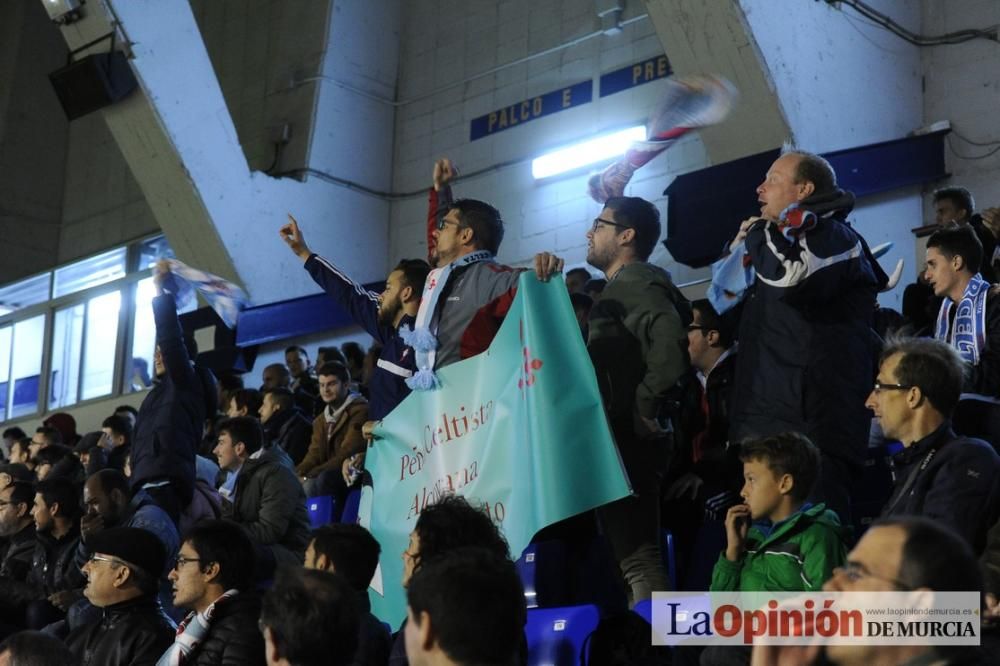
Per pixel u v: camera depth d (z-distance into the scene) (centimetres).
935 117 816
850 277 359
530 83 1040
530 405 364
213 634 369
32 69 1428
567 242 984
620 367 379
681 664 333
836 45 785
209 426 813
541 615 364
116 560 419
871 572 194
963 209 538
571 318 368
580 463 354
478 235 413
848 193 375
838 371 357
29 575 574
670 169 929
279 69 1127
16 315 1422
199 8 1236
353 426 650
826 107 769
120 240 1334
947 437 314
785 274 356
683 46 770
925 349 319
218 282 556
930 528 193
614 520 374
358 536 357
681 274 902
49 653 341
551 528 402
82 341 1344
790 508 314
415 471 397
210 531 385
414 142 1121
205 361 1046
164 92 973
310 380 867
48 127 1427
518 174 1030
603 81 988
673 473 432
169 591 514
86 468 791
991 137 786
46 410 1366
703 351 448
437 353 399
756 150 756
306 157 1073
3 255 1381
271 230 1033
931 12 832
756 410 363
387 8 1148
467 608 207
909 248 772
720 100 399
